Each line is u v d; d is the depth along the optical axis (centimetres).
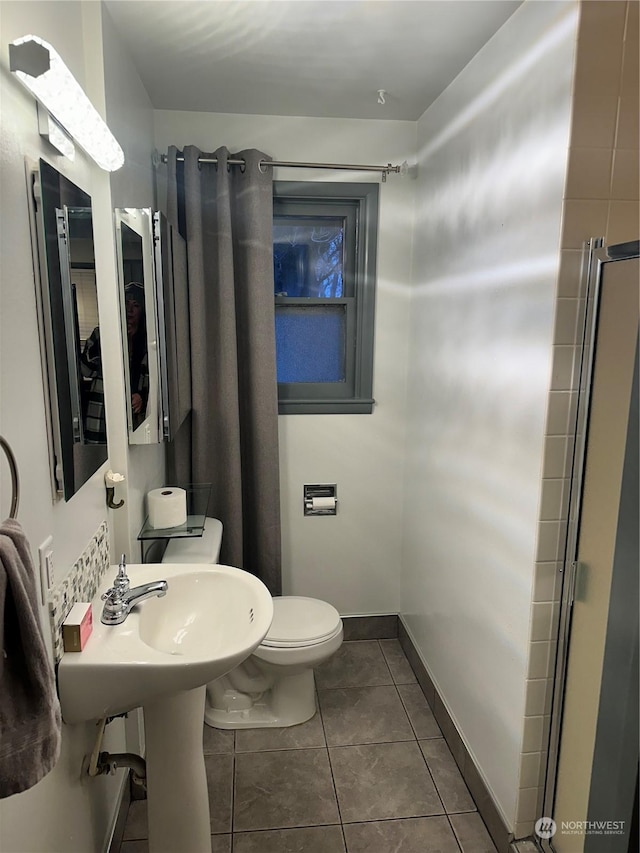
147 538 187
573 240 137
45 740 83
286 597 243
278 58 191
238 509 253
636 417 136
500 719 172
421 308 247
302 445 271
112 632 130
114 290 160
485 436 181
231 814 185
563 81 134
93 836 147
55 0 125
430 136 233
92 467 138
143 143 209
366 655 277
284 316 268
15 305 99
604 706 149
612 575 143
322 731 223
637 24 131
